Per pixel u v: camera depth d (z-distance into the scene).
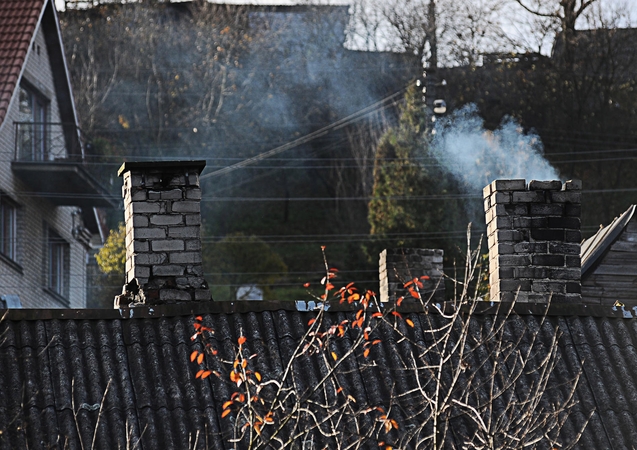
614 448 17.80
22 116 51.50
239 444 16.59
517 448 15.12
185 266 20.36
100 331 18.31
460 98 82.56
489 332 18.98
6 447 15.95
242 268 72.19
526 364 18.91
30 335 18.02
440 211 70.50
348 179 91.75
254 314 19.08
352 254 79.56
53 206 55.25
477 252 16.17
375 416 17.45
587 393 18.62
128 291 20.45
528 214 22.17
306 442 16.55
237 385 15.65
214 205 91.50
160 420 17.00
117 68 91.31
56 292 55.28
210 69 93.06
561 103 81.25
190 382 17.64
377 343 18.83
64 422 16.62
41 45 53.09
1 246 49.34
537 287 21.83
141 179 20.59
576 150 79.62
